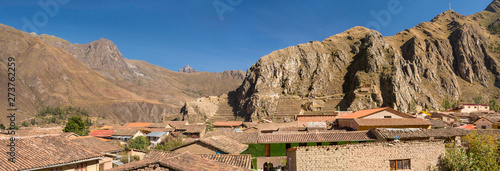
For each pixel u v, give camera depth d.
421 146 29.50
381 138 40.84
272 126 83.25
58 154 26.83
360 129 57.00
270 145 44.19
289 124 83.62
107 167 41.62
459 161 29.81
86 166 29.11
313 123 69.19
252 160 42.41
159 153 31.86
